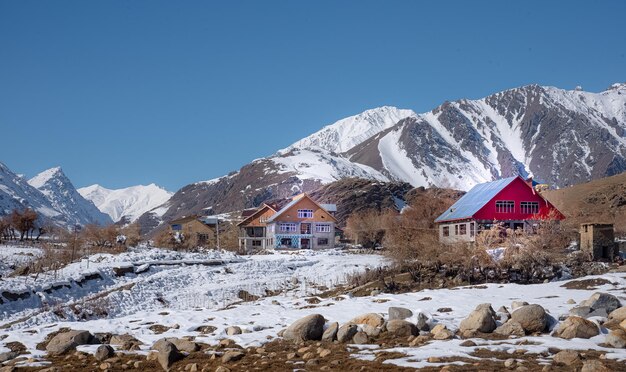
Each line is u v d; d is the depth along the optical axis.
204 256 79.25
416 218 103.19
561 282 44.78
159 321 34.31
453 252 56.84
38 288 52.41
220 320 33.66
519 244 56.62
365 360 20.53
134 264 68.25
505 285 44.25
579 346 20.97
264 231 134.62
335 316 32.44
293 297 53.56
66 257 71.38
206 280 65.19
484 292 40.59
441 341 23.14
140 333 30.55
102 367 21.83
